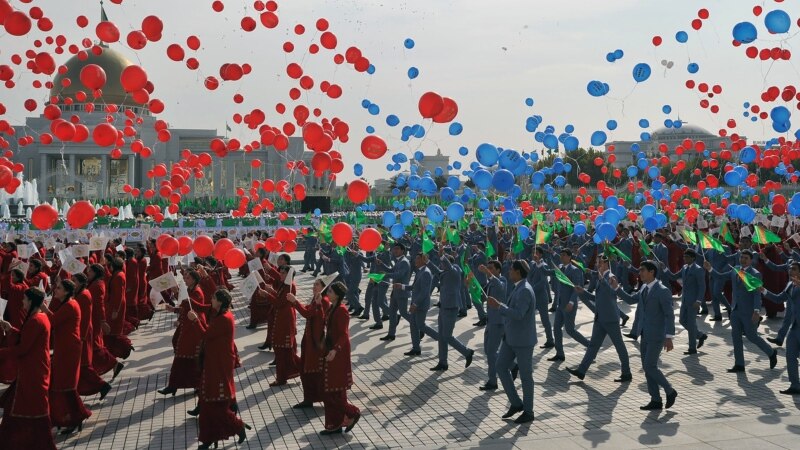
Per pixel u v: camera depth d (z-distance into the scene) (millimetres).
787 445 8000
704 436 8391
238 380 11617
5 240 25000
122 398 10539
